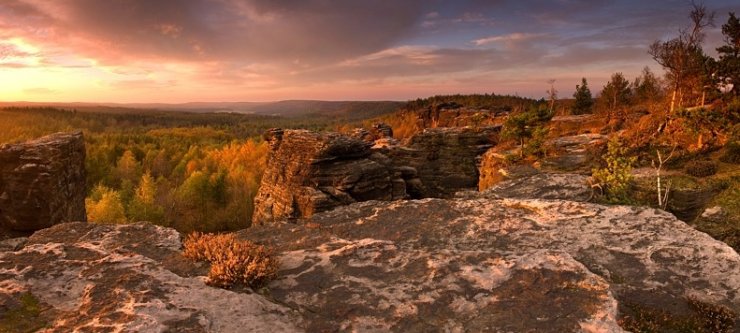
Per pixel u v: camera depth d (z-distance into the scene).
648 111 61.91
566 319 6.36
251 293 7.25
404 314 6.73
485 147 69.31
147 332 5.33
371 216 13.00
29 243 9.98
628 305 7.97
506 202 13.54
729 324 7.38
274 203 52.91
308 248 9.41
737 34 48.84
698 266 9.13
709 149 33.66
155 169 122.25
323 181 47.69
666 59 48.69
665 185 27.09
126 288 6.57
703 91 50.25
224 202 90.25
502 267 7.93
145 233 10.48
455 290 7.30
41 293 6.46
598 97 99.94
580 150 44.84
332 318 6.70
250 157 123.44
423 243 10.88
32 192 38.59
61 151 42.72
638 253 9.77
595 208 12.32
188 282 7.08
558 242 10.55
